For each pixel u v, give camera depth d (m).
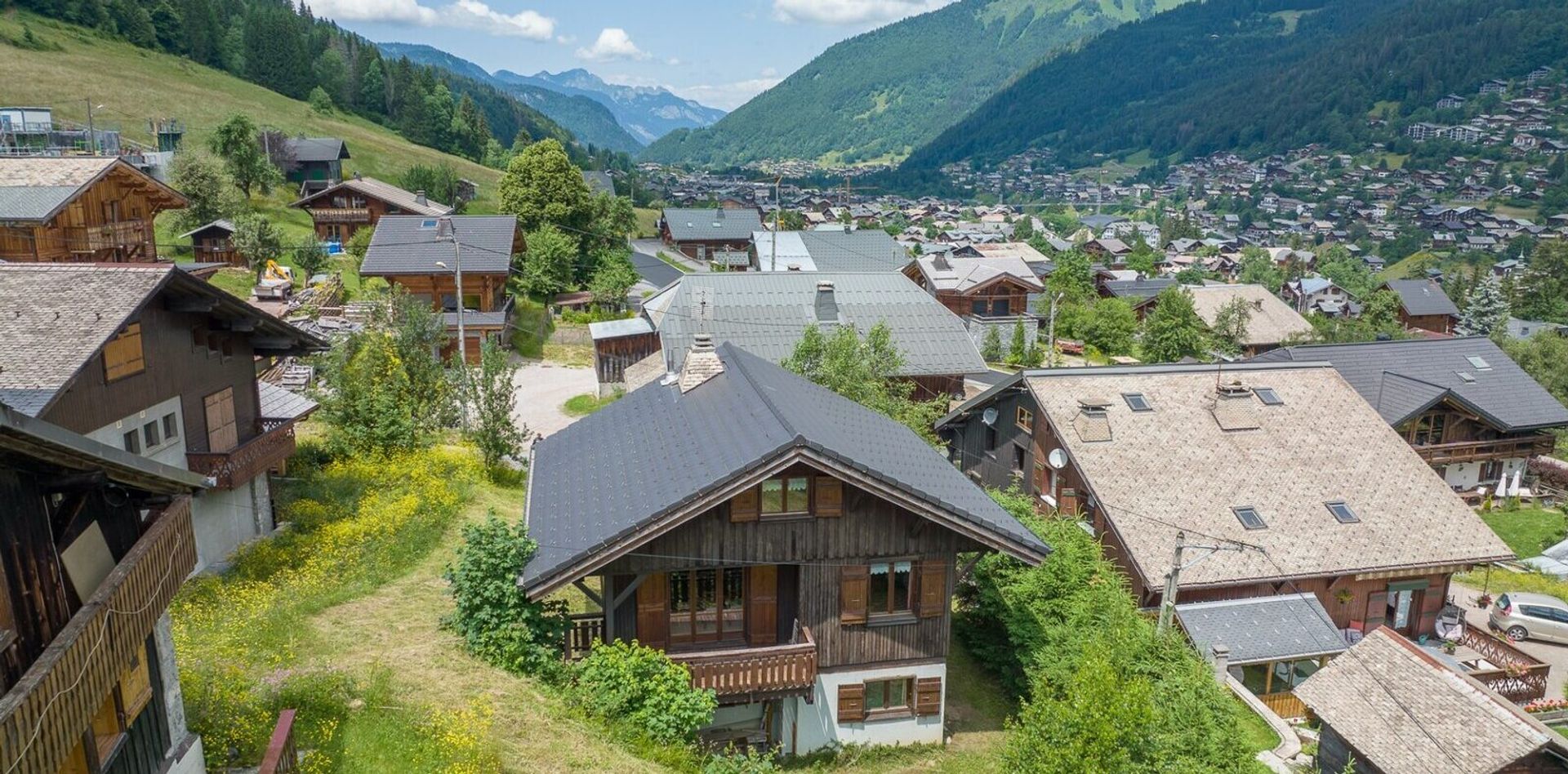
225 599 20.67
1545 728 19.89
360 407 32.91
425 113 159.50
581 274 75.00
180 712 13.02
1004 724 22.53
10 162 40.91
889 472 20.17
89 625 9.20
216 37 147.00
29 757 7.88
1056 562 25.53
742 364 26.14
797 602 20.78
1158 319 80.62
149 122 104.94
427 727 15.64
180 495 12.35
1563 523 46.72
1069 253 104.88
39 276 21.67
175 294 23.36
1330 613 30.44
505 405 35.09
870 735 21.58
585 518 20.25
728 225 113.69
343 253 77.19
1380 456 33.38
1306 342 86.75
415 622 20.52
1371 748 21.34
